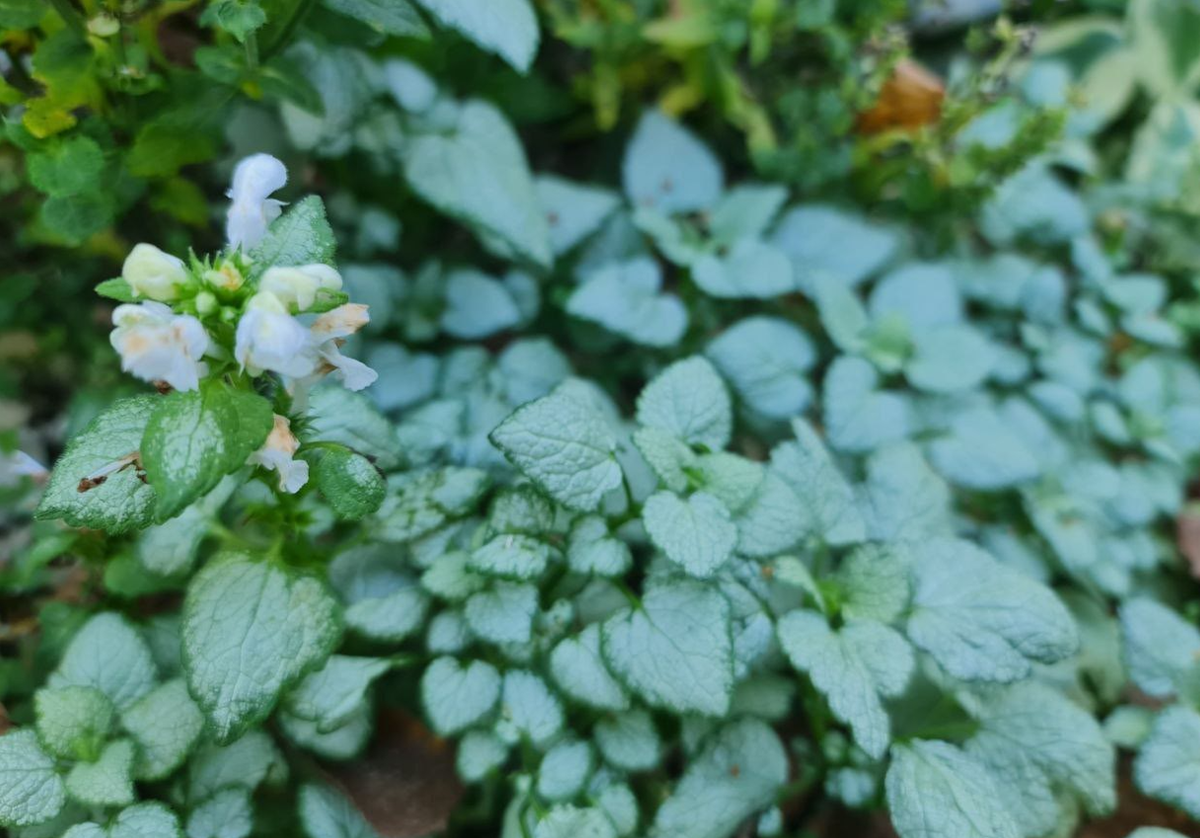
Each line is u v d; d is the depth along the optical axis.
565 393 0.31
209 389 0.26
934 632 0.32
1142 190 0.46
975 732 0.33
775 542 0.32
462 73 0.44
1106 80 0.49
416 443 0.35
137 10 0.33
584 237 0.41
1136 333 0.42
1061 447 0.40
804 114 0.44
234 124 0.39
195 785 0.30
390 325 0.39
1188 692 0.33
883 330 0.40
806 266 0.42
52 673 0.32
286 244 0.28
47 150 0.33
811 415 0.41
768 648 0.33
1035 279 0.43
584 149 0.47
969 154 0.41
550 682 0.31
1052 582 0.38
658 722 0.33
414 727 0.33
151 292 0.26
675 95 0.45
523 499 0.32
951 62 0.49
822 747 0.33
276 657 0.28
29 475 0.35
